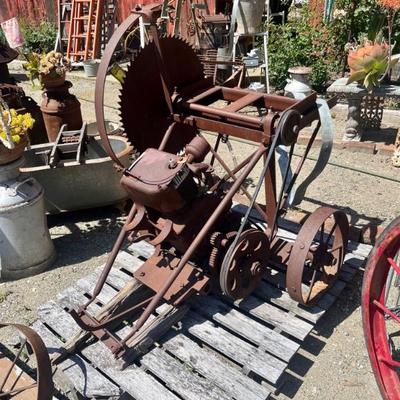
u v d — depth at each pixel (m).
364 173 4.96
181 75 3.41
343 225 3.13
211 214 2.93
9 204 3.42
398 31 6.69
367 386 2.74
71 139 4.22
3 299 3.51
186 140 3.71
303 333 2.87
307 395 2.71
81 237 4.20
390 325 3.05
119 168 3.38
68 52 10.00
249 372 2.70
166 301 3.13
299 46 7.48
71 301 3.23
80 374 2.73
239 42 7.93
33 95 8.35
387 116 6.26
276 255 3.24
